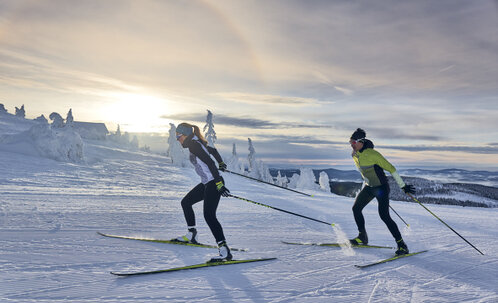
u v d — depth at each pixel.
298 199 16.05
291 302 2.80
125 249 4.10
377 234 6.70
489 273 4.05
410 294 3.15
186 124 4.12
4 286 2.72
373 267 4.05
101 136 62.00
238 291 2.98
